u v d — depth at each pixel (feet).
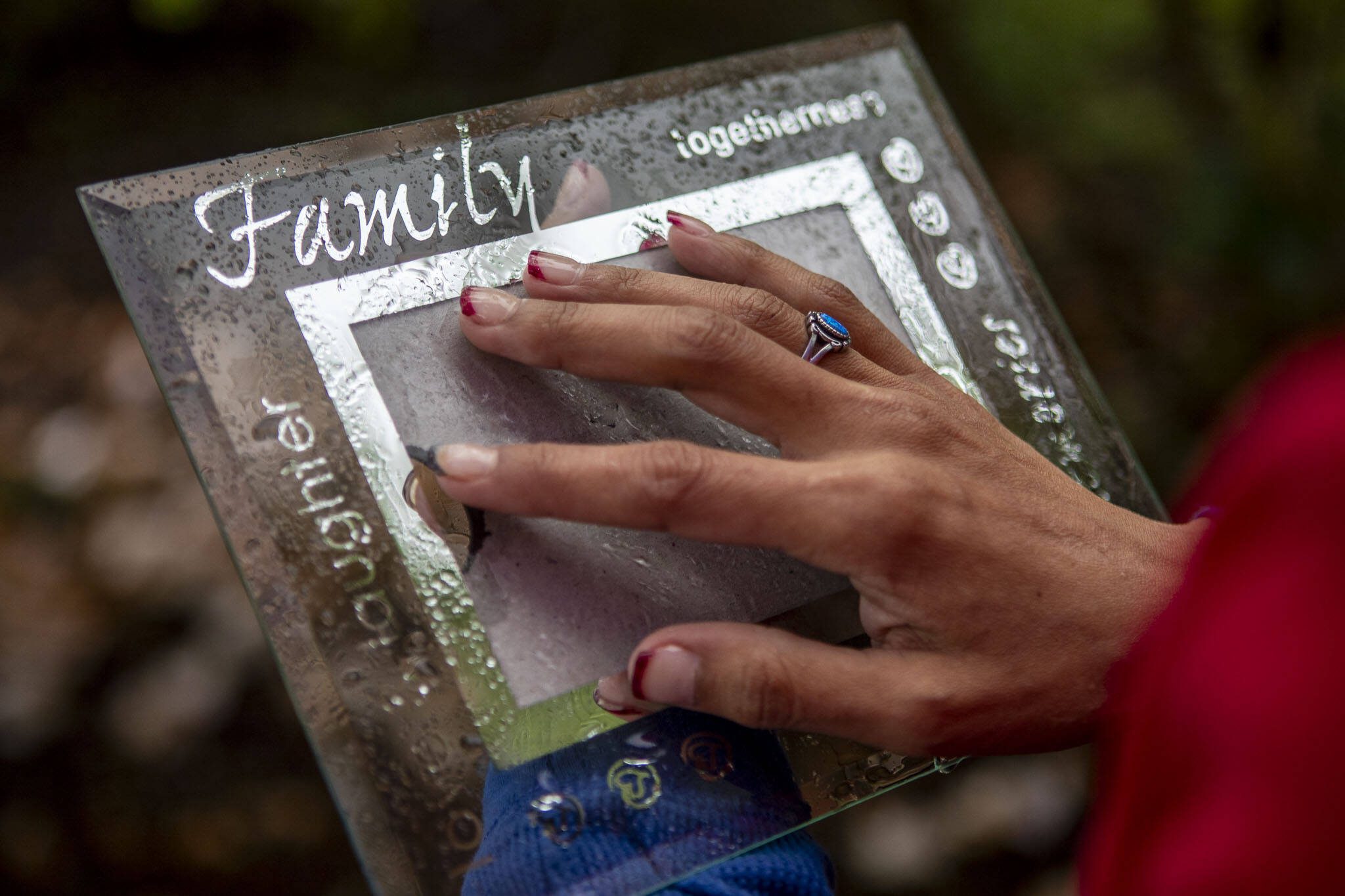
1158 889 1.55
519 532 2.75
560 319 2.72
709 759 2.73
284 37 9.46
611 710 2.70
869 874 7.16
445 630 2.66
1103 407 3.50
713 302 2.84
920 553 2.57
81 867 6.70
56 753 6.97
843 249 3.40
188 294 2.75
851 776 2.83
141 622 7.47
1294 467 1.53
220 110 9.17
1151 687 1.71
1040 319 3.53
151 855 6.81
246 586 2.58
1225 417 7.77
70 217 9.02
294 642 2.57
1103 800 1.88
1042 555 2.67
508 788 2.59
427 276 2.94
